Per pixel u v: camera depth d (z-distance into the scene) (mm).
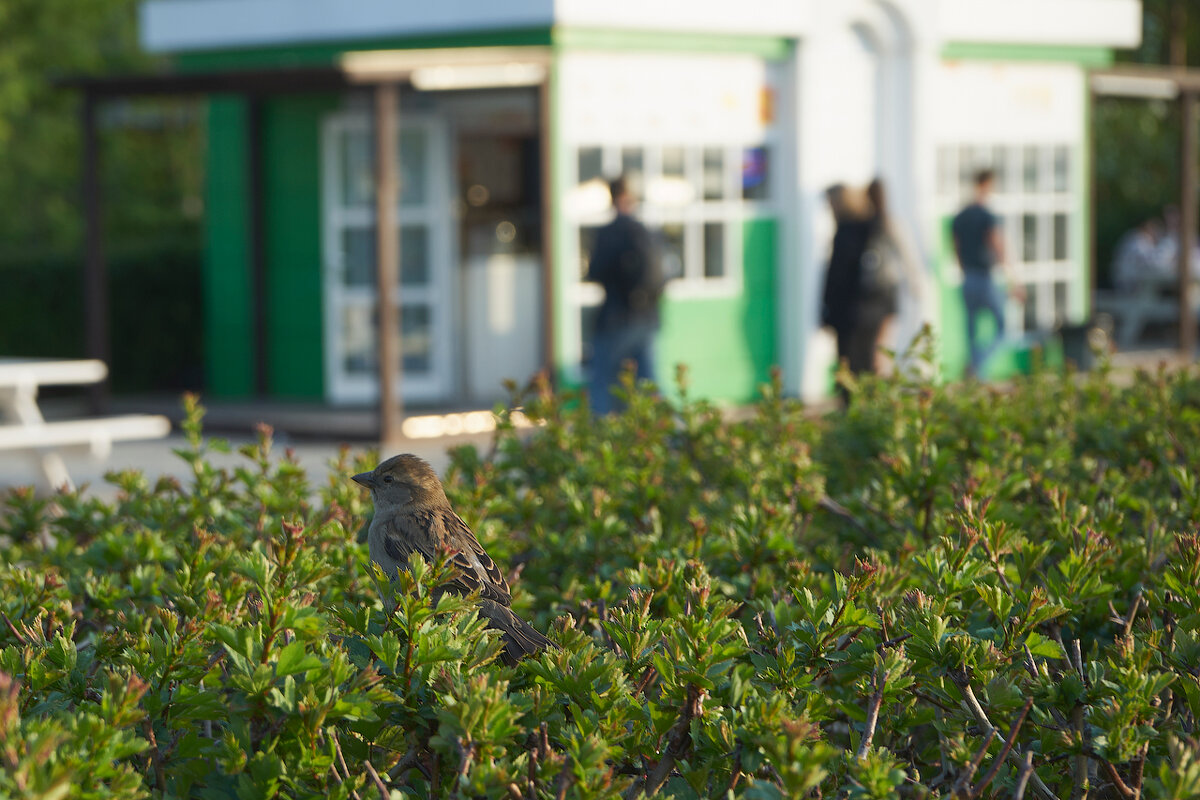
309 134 18453
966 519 4254
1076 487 5902
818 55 18312
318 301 18641
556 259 16500
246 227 19031
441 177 18094
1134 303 25469
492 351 18531
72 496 5672
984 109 20109
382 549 4809
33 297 20062
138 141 29891
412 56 15008
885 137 19109
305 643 3201
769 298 18594
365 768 3141
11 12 28391
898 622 3766
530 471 6527
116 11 30844
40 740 2625
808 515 5328
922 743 4020
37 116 28703
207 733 3441
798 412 6836
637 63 17016
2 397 12789
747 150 18219
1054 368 8773
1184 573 3930
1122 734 3256
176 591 4055
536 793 3016
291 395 18969
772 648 3742
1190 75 21312
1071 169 21359
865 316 15492
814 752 2861
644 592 3949
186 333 20859
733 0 17375
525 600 4617
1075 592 3967
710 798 3201
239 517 5309
